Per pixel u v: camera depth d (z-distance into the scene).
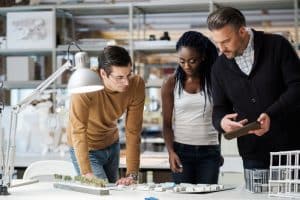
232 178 3.91
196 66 2.77
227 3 4.62
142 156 4.24
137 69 4.91
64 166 2.78
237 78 2.30
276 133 2.27
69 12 4.98
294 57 2.25
